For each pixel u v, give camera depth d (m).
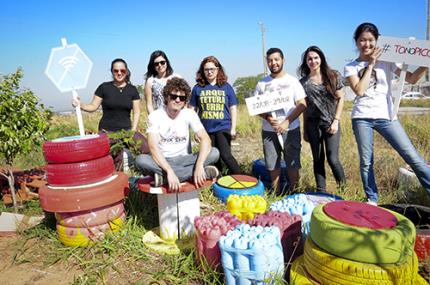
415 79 3.60
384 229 2.16
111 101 5.14
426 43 3.29
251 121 12.64
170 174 3.18
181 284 2.75
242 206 3.35
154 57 4.95
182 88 3.30
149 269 2.99
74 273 3.00
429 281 2.37
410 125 9.89
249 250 2.37
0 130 4.04
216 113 4.78
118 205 3.61
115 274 2.94
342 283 2.15
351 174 5.35
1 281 2.92
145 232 3.65
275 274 2.40
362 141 3.68
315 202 3.79
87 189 3.30
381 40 3.45
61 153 3.30
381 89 3.56
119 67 5.05
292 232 2.81
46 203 3.29
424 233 2.68
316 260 2.28
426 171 3.44
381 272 2.05
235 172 4.95
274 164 4.55
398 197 4.34
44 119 4.59
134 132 5.07
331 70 4.06
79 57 3.87
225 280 2.53
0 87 4.10
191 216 3.48
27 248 3.44
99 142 3.52
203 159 3.36
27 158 6.91
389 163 5.52
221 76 4.80
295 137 4.38
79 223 3.34
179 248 3.27
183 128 3.52
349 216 2.33
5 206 4.72
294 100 4.24
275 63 4.20
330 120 4.11
